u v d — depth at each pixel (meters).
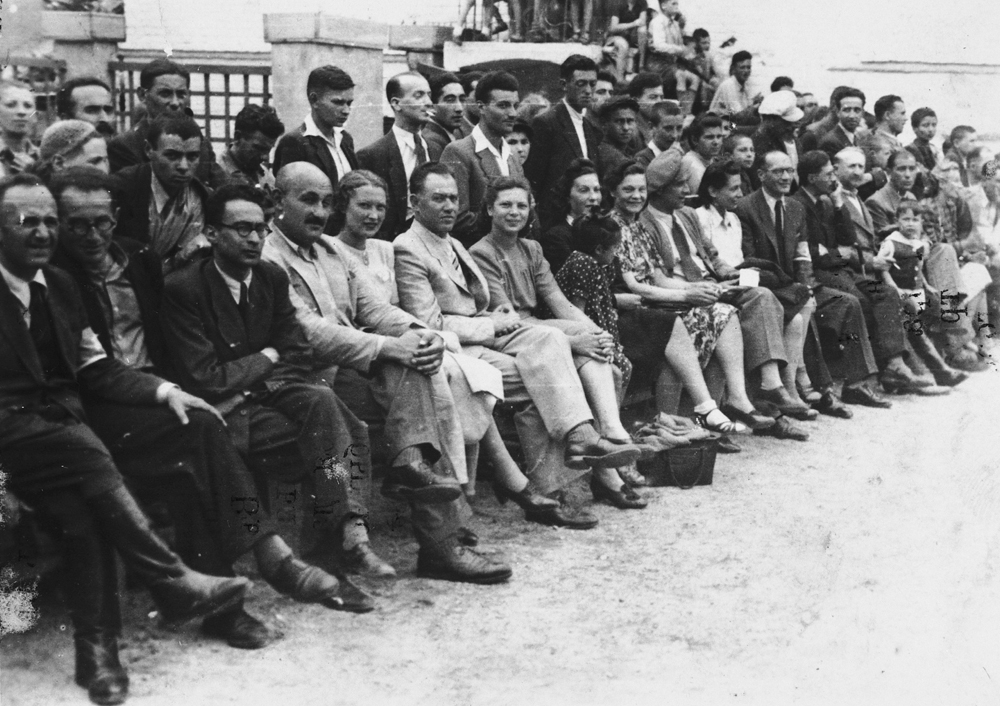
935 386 8.48
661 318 6.52
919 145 10.10
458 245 5.68
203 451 4.01
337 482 4.36
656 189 6.99
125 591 4.30
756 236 7.66
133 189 4.72
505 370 5.44
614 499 5.73
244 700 3.66
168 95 5.48
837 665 4.25
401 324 5.07
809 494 6.04
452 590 4.62
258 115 5.64
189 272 4.40
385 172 6.38
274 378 4.42
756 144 8.65
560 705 3.77
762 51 11.62
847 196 8.73
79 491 3.67
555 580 4.79
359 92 8.00
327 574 4.20
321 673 3.87
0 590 3.88
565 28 10.07
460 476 4.85
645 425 6.27
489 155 6.59
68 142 4.45
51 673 3.71
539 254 6.05
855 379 8.01
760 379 7.25
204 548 4.04
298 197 4.89
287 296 4.57
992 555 5.27
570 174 6.27
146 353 4.42
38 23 6.77
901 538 5.45
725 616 4.54
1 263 3.77
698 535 5.40
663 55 10.00
